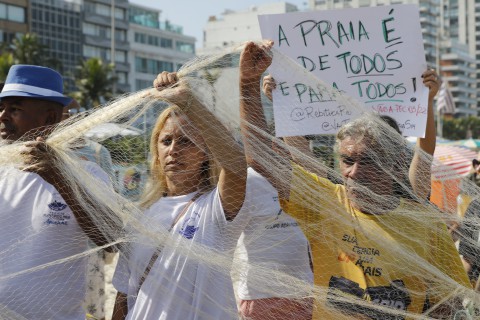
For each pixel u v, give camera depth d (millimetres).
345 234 2779
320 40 3236
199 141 2584
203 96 2559
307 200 2809
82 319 2695
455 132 100000
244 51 2711
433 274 2732
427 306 2758
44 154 2516
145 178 2705
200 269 2467
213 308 2471
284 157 2771
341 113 2947
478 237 3012
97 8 75562
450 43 137875
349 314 2693
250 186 2766
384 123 2848
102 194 2488
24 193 2576
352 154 2770
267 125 2820
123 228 2523
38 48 48562
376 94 3254
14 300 2508
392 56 3234
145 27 80562
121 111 2576
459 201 3027
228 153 2492
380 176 2773
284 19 3230
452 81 136000
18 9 63938
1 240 2531
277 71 2947
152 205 2668
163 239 2467
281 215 2842
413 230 2779
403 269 2721
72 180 2504
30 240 2547
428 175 2922
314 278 2781
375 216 2768
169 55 83812
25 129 2855
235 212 2533
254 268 2596
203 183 2656
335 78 3246
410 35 3219
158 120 2662
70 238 2580
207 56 2662
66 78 68500
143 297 2508
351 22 3234
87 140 2625
